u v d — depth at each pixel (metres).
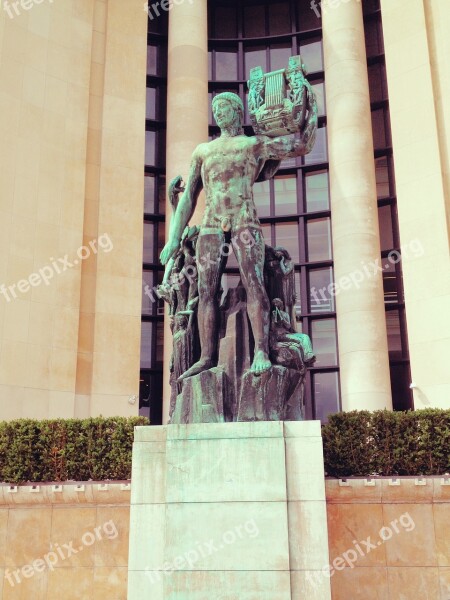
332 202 21.16
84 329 18.45
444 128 19.38
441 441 9.89
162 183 24.38
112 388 18.34
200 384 8.62
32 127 18.39
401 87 20.36
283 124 9.38
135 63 21.23
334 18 22.33
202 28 22.77
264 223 24.42
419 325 18.34
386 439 9.98
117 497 9.78
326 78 22.33
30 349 17.00
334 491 9.41
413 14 20.59
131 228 19.78
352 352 19.34
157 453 7.79
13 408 16.34
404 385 21.52
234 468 7.58
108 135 20.17
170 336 19.73
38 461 10.61
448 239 18.42
